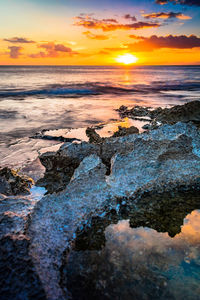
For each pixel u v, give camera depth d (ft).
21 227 10.03
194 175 15.65
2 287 7.29
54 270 8.75
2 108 63.62
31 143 31.22
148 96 91.76
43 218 10.87
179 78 201.26
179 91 107.24
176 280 8.51
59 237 10.34
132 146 16.28
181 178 15.47
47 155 17.43
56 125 44.16
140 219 12.19
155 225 11.69
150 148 15.61
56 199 12.03
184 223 11.78
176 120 30.89
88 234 11.07
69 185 12.91
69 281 8.55
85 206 12.35
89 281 8.56
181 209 13.01
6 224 9.91
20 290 7.30
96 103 74.64
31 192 15.51
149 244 10.37
